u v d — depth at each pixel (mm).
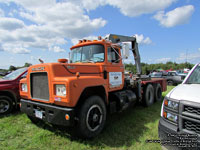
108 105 3879
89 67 3572
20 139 3094
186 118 1970
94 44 4094
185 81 3000
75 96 2664
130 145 2807
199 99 1940
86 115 2854
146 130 3461
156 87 6707
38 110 3148
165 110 2352
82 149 2656
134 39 6676
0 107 4711
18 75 5344
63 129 3518
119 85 4473
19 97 5234
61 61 3324
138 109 5430
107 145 2816
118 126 3717
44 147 2746
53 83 2816
